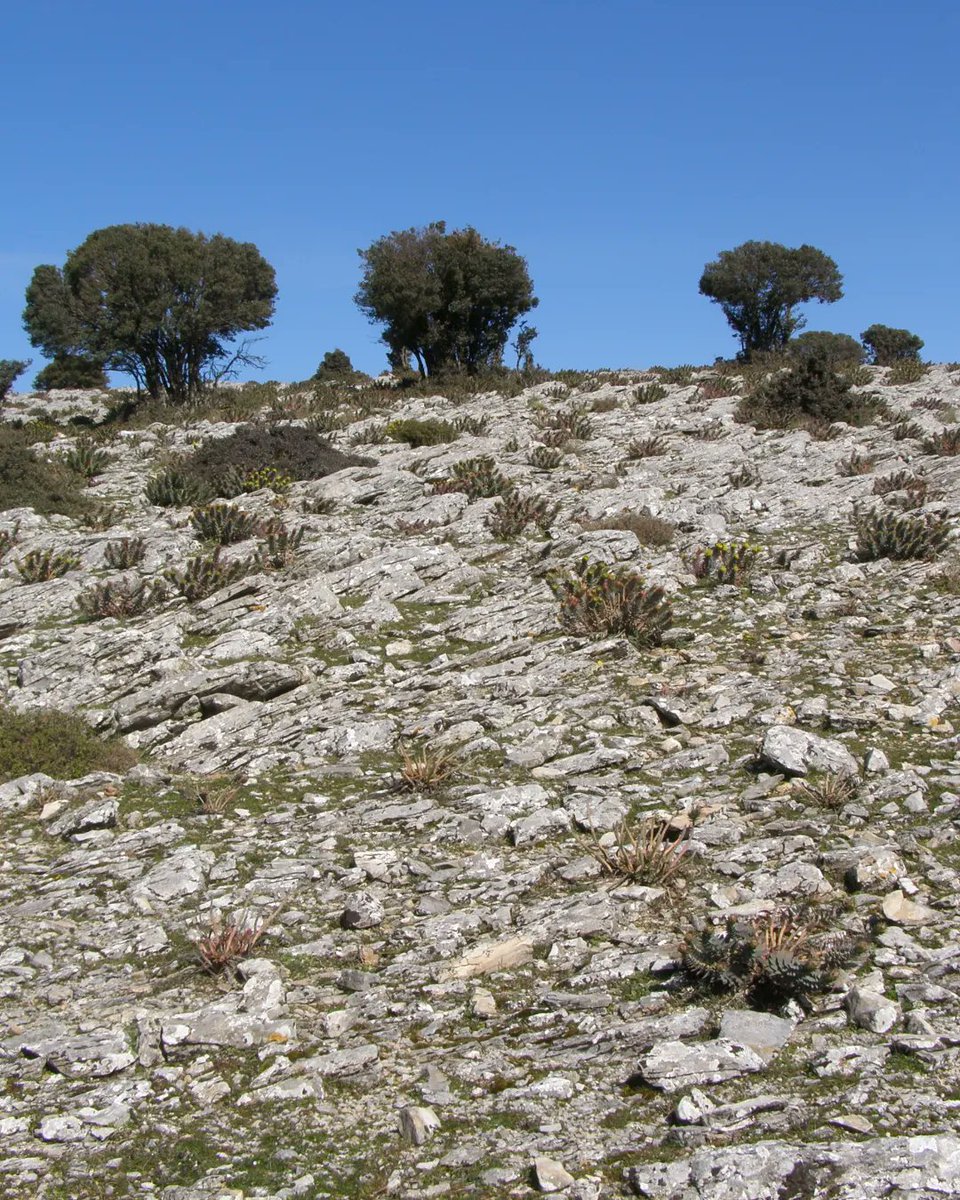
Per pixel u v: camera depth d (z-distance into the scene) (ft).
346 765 35.81
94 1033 21.29
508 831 29.68
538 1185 15.78
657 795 31.09
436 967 22.99
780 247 202.39
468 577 55.88
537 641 46.24
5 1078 20.25
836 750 31.37
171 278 151.12
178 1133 18.17
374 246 169.07
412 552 58.49
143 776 36.17
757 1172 15.10
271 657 46.83
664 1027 19.48
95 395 192.44
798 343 175.94
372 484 80.48
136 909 26.96
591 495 71.67
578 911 24.59
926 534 54.29
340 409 135.95
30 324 208.03
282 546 62.39
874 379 136.56
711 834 27.91
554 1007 21.06
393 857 28.53
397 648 46.93
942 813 27.73
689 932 23.15
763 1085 17.61
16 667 48.80
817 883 24.63
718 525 63.57
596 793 31.32
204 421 131.54
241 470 87.81
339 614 50.93
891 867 24.70
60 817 33.01
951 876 24.58
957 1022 18.90
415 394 146.61
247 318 155.84
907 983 20.43
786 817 28.63
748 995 20.63
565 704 38.83
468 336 168.35
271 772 36.35
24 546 70.49
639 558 57.41
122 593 55.67
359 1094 18.89
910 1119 16.24
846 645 42.45
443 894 26.50
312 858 29.19
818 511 65.92
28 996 23.30
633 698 38.86
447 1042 20.33
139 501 84.94
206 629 50.67
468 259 164.04
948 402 107.55
